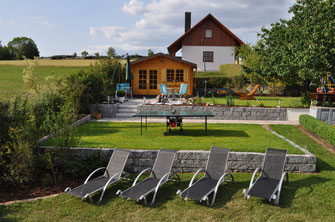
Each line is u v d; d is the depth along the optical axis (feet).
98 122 43.57
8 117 25.00
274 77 53.01
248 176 24.14
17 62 154.30
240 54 94.12
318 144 33.09
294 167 24.79
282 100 60.90
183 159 25.18
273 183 20.27
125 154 22.86
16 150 22.06
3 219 17.47
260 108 46.98
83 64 145.59
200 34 111.34
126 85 69.10
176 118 34.45
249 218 17.69
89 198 20.38
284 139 32.12
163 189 21.90
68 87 46.01
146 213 18.37
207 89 77.05
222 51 111.75
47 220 17.54
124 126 40.34
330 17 42.34
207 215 18.07
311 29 43.37
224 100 59.57
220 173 21.52
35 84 54.65
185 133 35.68
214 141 30.58
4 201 19.85
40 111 31.99
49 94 38.42
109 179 21.26
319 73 42.39
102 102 51.31
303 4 47.21
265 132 36.50
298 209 18.60
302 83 61.62
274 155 21.88
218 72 109.91
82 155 25.73
